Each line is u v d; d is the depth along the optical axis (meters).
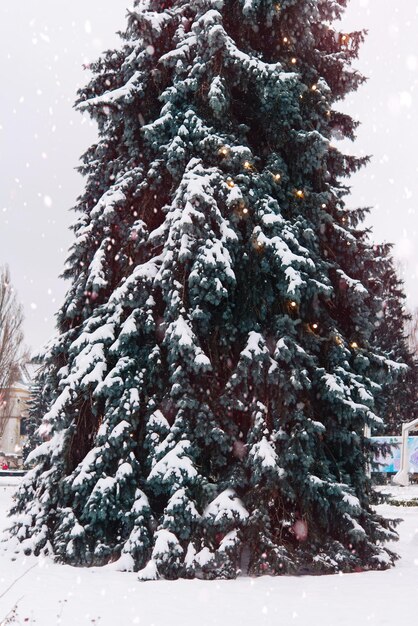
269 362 11.50
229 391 11.51
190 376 11.84
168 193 13.31
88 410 12.64
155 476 10.88
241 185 12.00
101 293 13.27
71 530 11.16
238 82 12.36
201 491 10.94
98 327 12.66
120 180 13.20
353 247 13.08
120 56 14.22
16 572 10.44
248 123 13.55
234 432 11.58
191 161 12.12
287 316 11.82
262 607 8.29
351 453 12.44
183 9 13.47
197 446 11.25
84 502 11.68
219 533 10.91
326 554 11.26
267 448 10.98
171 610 8.09
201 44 12.29
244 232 12.38
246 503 11.01
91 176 14.56
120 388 11.73
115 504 11.27
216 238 11.80
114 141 14.16
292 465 11.41
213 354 12.02
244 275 12.21
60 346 13.37
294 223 12.62
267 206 12.04
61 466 12.22
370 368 13.14
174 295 11.45
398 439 37.31
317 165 12.74
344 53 13.74
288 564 10.51
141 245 12.58
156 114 13.55
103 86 14.20
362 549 11.68
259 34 13.35
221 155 12.38
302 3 12.45
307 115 13.09
